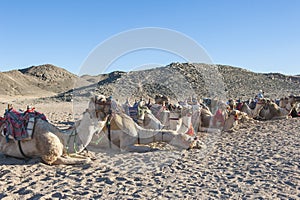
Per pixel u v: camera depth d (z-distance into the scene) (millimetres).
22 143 7242
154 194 5461
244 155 8102
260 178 6242
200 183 6008
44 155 7047
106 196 5375
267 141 9953
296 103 17516
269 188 5695
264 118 16062
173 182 6074
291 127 12992
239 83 57094
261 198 5238
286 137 10594
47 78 149375
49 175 6465
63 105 37281
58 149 7109
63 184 5941
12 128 7242
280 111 16250
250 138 10586
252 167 6996
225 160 7645
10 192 5566
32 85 127438
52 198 5277
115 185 5918
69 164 7215
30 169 6809
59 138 7371
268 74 74812
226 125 12039
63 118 18484
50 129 7219
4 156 7855
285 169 6793
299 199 5188
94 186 5848
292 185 5844
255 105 16859
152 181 6156
